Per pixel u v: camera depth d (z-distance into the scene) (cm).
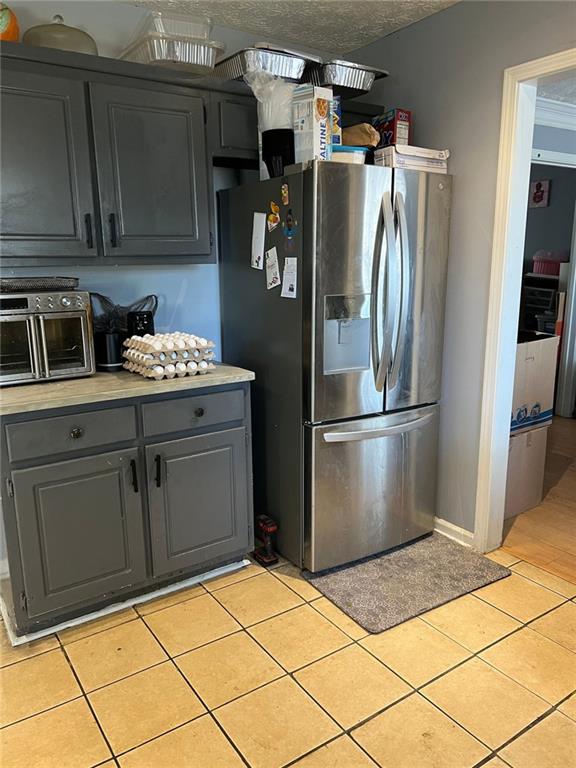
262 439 280
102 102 219
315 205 225
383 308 249
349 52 319
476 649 209
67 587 217
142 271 275
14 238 208
